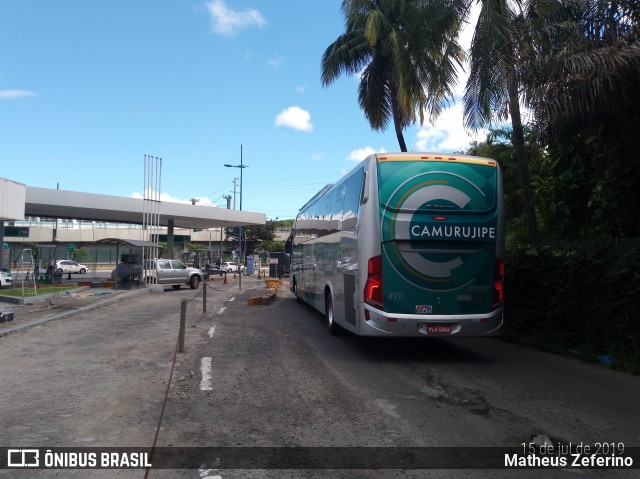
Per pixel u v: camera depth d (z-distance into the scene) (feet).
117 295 70.08
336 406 20.83
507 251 38.40
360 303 29.12
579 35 31.48
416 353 32.01
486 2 35.27
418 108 59.93
